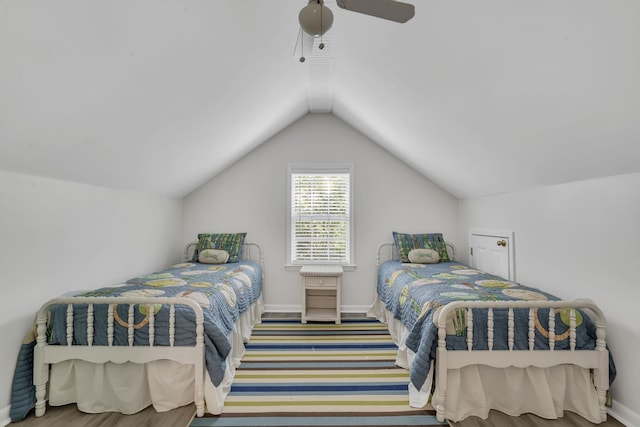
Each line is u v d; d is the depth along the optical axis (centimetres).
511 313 176
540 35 122
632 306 170
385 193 383
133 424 170
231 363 229
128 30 130
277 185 384
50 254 199
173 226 366
